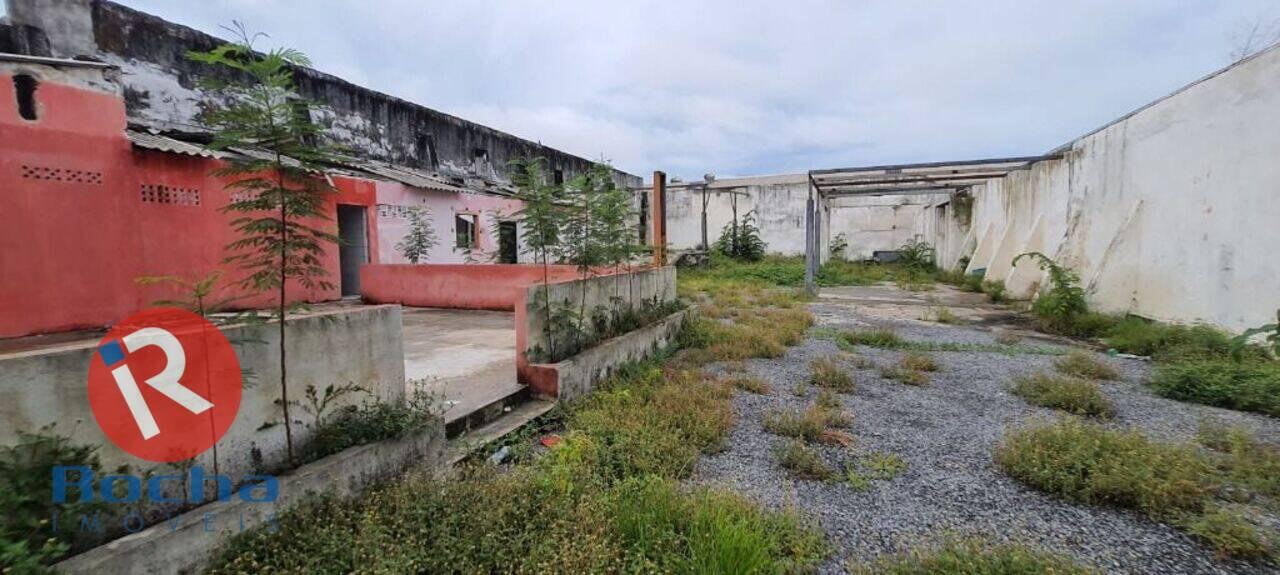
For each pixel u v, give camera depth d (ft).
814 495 9.79
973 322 29.07
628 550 7.45
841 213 77.36
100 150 20.31
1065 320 26.32
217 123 7.54
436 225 38.17
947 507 9.35
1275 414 13.70
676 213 76.23
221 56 7.24
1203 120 21.85
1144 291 25.59
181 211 23.04
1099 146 29.94
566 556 6.84
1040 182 38.17
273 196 7.74
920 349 22.21
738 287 43.45
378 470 9.07
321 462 8.29
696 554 7.19
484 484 8.77
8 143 17.89
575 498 8.82
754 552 7.14
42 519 5.54
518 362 14.34
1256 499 9.30
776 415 13.71
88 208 19.98
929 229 70.69
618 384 15.71
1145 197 25.76
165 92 28.99
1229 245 20.47
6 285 17.93
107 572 5.68
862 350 22.11
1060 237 34.65
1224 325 20.65
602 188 19.03
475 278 31.22
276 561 6.70
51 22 24.35
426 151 45.09
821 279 50.24
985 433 12.84
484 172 51.34
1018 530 8.57
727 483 10.09
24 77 18.31
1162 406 14.66
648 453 10.75
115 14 26.84
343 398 9.29
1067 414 13.88
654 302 23.39
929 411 14.47
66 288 19.42
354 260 33.81
